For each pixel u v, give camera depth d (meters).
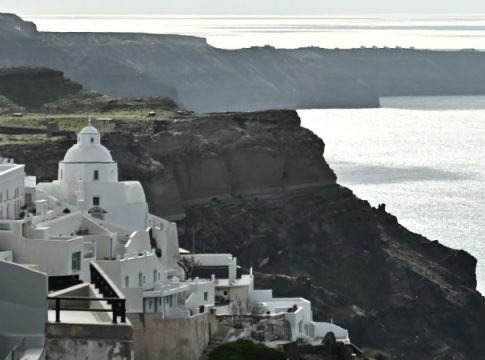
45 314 110.62
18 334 109.88
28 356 104.75
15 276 110.56
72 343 109.56
